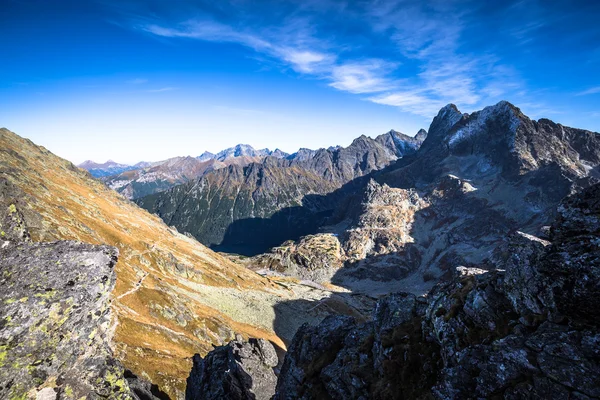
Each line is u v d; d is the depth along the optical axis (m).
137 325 72.75
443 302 26.39
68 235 86.12
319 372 32.53
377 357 28.00
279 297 179.88
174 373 55.75
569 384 15.00
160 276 125.81
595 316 15.92
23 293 15.34
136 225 186.25
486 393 17.36
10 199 18.09
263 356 48.00
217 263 195.50
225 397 39.88
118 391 17.23
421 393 22.70
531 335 17.83
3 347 14.12
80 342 16.52
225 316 123.81
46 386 14.95
